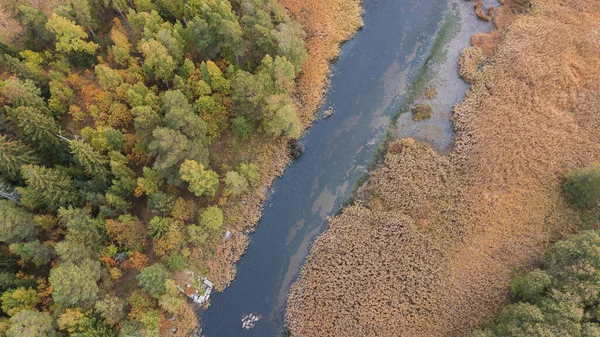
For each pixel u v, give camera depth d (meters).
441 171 69.94
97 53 75.25
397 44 87.38
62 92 66.50
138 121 60.16
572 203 66.00
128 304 57.03
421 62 84.62
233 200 69.56
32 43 72.62
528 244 63.00
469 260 62.41
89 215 58.78
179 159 60.91
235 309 62.62
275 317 61.94
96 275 54.38
